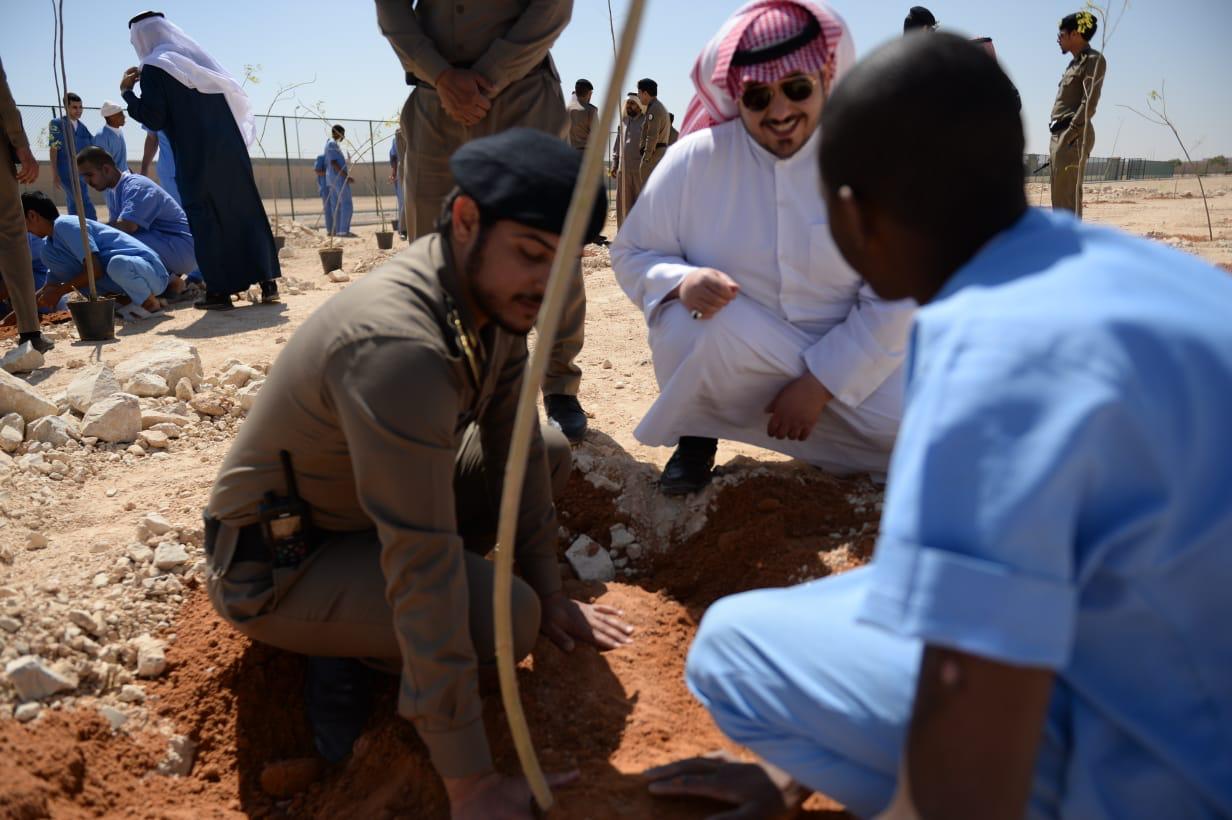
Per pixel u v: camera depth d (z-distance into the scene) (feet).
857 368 9.74
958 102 3.86
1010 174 4.02
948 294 3.96
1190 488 3.55
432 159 12.51
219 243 23.57
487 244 5.90
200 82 22.70
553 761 7.04
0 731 6.98
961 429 3.53
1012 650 3.44
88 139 36.09
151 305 23.75
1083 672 4.06
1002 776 3.58
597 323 21.35
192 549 9.70
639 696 7.80
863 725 4.87
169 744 7.54
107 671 7.90
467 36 11.82
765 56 9.11
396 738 7.30
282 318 22.77
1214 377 3.56
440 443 5.99
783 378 10.30
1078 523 3.62
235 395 14.46
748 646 5.40
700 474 10.96
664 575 10.25
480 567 7.06
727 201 10.27
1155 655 3.88
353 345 6.00
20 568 9.38
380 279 6.27
